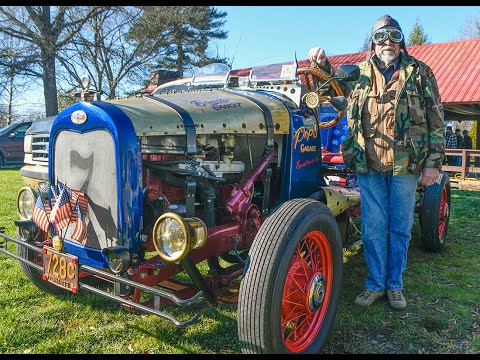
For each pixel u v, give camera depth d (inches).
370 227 126.3
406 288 140.5
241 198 110.0
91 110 94.8
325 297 105.1
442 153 119.7
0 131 556.1
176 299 77.6
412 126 118.1
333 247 105.4
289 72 140.3
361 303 126.0
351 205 148.9
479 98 498.0
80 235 98.6
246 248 115.2
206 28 992.2
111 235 93.9
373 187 125.5
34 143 238.5
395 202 123.7
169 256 81.2
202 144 107.7
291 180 123.8
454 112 591.2
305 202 100.3
